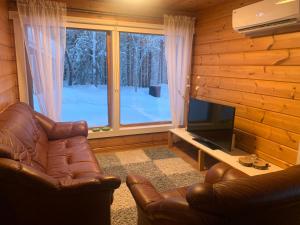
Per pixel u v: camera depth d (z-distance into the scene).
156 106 4.31
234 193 0.96
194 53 4.01
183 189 1.82
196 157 3.55
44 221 1.56
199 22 3.82
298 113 2.27
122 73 3.89
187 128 3.64
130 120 4.09
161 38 4.02
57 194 1.53
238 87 3.04
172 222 1.20
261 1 2.41
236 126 3.11
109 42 3.58
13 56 3.01
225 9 3.22
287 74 2.37
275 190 1.00
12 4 2.92
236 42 3.04
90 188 1.58
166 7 3.63
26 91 3.18
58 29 3.09
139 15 3.58
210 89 3.63
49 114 3.21
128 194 2.53
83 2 3.23
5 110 2.22
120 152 3.72
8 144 1.61
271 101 2.57
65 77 3.70
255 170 2.42
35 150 2.10
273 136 2.56
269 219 1.07
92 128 3.73
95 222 1.67
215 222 1.00
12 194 1.46
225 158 2.73
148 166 3.21
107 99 3.81
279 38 2.44
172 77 3.85
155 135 4.09
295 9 2.04
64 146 2.68
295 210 1.12
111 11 3.40
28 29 3.00
